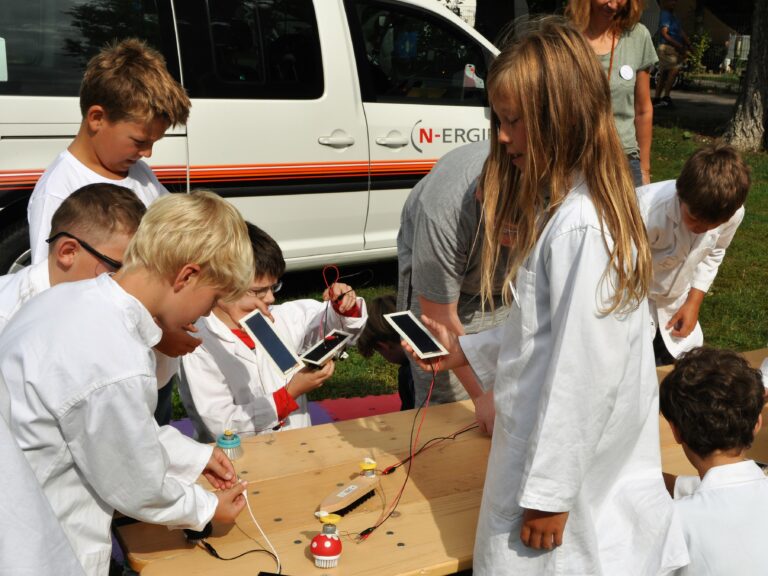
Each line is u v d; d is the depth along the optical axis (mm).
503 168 1928
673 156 12188
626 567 1790
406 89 5699
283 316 3201
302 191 5254
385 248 5750
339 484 2336
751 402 2043
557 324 1691
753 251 7734
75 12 4383
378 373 4891
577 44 1713
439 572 1963
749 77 13102
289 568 1925
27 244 4379
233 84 4906
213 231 1764
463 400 3215
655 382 1884
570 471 1667
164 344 2246
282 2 5059
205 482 2320
